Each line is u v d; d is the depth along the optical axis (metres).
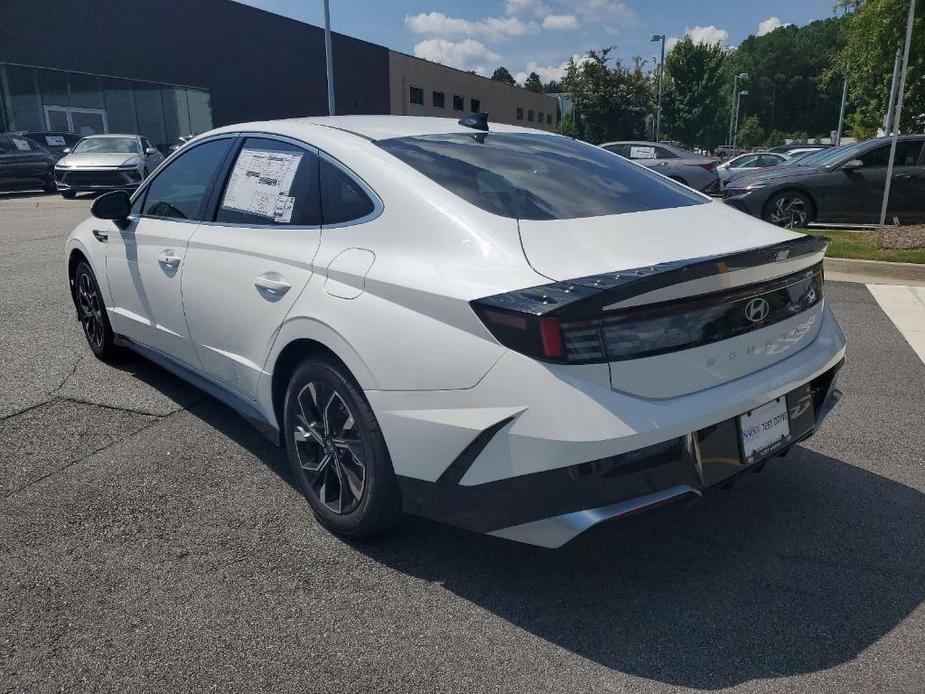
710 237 2.62
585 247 2.39
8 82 21.98
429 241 2.51
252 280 3.08
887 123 11.91
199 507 3.09
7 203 15.77
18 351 5.09
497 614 2.44
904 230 10.15
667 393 2.26
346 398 2.67
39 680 2.11
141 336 4.15
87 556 2.72
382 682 2.12
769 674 2.16
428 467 2.40
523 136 3.47
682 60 52.50
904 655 2.23
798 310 2.68
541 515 2.21
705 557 2.76
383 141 2.98
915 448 3.70
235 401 3.49
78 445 3.64
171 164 3.97
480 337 2.23
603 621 2.40
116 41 25.41
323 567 2.68
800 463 3.54
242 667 2.17
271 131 3.35
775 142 89.44
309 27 34.66
